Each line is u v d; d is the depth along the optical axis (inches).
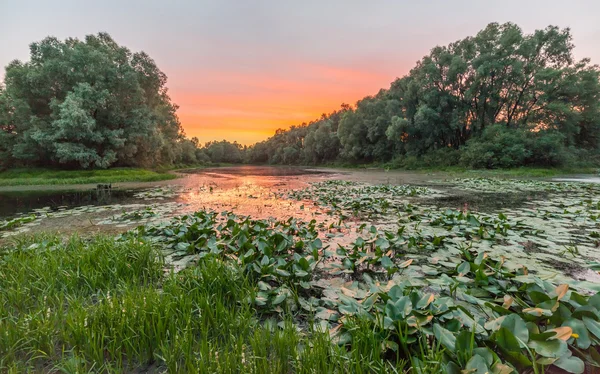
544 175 661.3
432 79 991.0
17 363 55.4
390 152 1274.6
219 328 65.9
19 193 417.7
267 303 76.6
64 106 643.5
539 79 824.3
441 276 86.6
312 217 199.9
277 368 51.2
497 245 126.0
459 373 43.6
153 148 877.2
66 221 197.9
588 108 879.1
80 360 54.3
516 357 45.4
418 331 54.9
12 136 758.5
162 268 103.7
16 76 702.5
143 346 59.2
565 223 166.9
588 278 91.1
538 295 62.1
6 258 103.9
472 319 57.0
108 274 93.7
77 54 693.3
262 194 344.8
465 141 1001.5
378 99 1414.9
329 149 1814.7
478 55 909.2
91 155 686.5
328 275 100.5
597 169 793.6
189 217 186.2
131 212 227.8
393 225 171.9
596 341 49.5
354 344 52.6
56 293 79.0
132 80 773.3
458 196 305.6
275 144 2696.9
